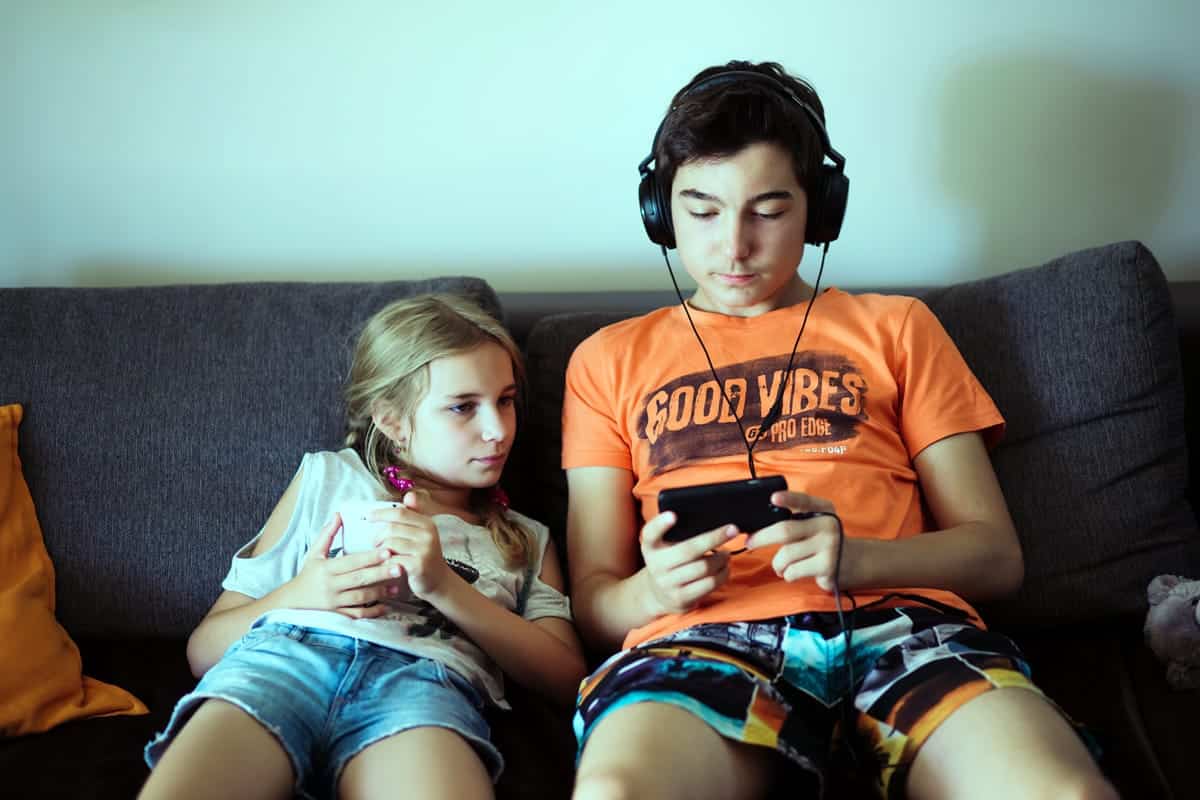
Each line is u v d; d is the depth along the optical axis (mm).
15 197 1776
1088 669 1299
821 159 1277
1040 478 1388
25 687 1278
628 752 944
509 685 1325
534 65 1702
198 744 1026
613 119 1711
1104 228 1700
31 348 1494
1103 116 1662
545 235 1759
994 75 1657
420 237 1770
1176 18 1624
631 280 1762
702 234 1262
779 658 1111
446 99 1723
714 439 1286
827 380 1293
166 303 1526
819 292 1392
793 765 1021
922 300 1503
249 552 1387
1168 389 1404
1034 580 1368
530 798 1114
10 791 1126
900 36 1654
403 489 1354
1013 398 1412
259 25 1711
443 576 1194
